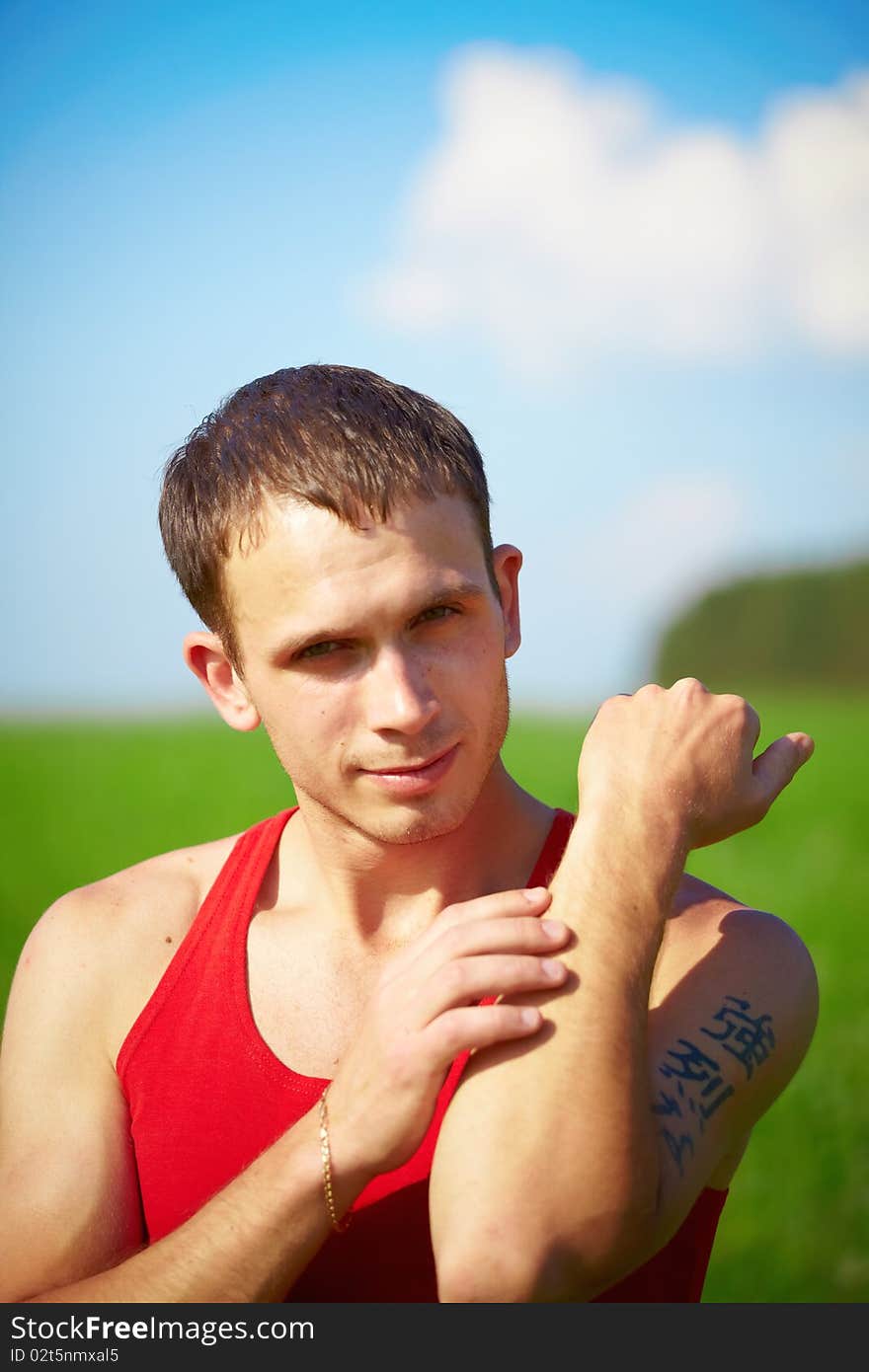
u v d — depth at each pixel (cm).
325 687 155
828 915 991
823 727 2981
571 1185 136
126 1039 174
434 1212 142
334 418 155
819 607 5041
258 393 167
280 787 2111
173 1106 168
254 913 180
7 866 1413
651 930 148
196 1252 147
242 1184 149
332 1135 146
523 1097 140
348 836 167
